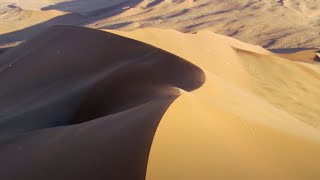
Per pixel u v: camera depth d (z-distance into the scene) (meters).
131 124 7.21
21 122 13.41
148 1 92.81
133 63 16.56
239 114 8.98
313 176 6.88
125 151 6.52
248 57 25.86
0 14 86.31
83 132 8.12
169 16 81.94
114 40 18.56
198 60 22.38
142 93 13.54
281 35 63.53
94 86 15.17
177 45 23.12
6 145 9.31
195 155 6.47
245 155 6.94
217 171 6.22
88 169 6.58
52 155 7.56
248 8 83.81
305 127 12.40
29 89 17.03
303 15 80.12
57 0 120.38
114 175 6.21
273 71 24.86
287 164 7.05
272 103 20.14
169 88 13.34
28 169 7.41
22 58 20.03
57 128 9.56
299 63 26.30
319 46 56.84
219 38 27.66
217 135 7.18
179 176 5.96
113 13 89.62
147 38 22.45
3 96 16.86
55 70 17.88
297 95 21.94
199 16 79.94
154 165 6.10
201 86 13.42
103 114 13.52
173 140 6.61
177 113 7.35
